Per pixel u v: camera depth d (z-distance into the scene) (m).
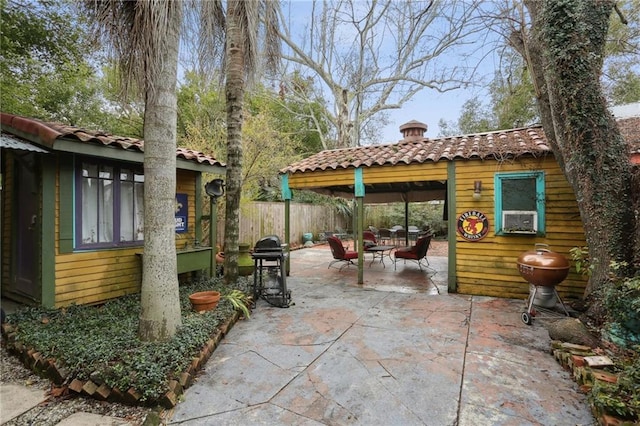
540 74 4.13
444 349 3.21
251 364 2.95
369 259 9.59
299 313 4.39
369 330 3.74
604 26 3.42
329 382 2.63
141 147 4.42
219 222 8.87
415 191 9.55
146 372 2.43
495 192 5.16
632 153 4.36
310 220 13.41
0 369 2.93
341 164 6.22
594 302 3.54
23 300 4.18
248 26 4.91
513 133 6.14
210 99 11.83
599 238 3.46
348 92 15.17
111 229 4.66
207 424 2.14
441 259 9.42
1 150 4.48
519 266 4.11
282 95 15.25
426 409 2.26
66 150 3.66
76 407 2.38
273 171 10.58
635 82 5.05
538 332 3.63
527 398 2.38
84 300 4.27
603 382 2.30
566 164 3.80
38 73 8.04
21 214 4.21
